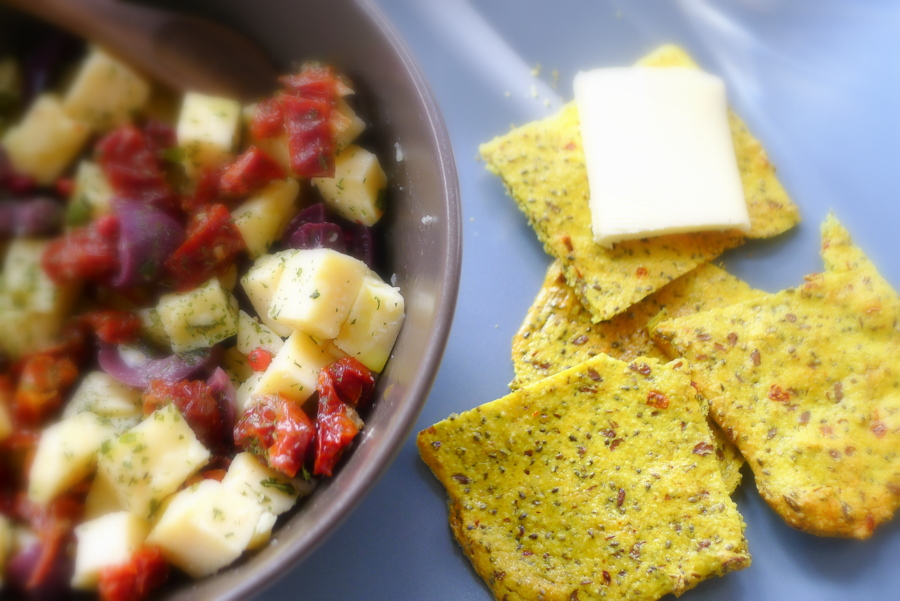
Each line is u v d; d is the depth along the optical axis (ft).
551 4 0.95
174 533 0.71
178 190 0.80
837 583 0.82
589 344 0.87
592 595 0.80
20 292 0.76
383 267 0.81
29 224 0.77
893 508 0.81
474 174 0.92
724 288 0.88
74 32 0.78
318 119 0.78
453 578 0.82
